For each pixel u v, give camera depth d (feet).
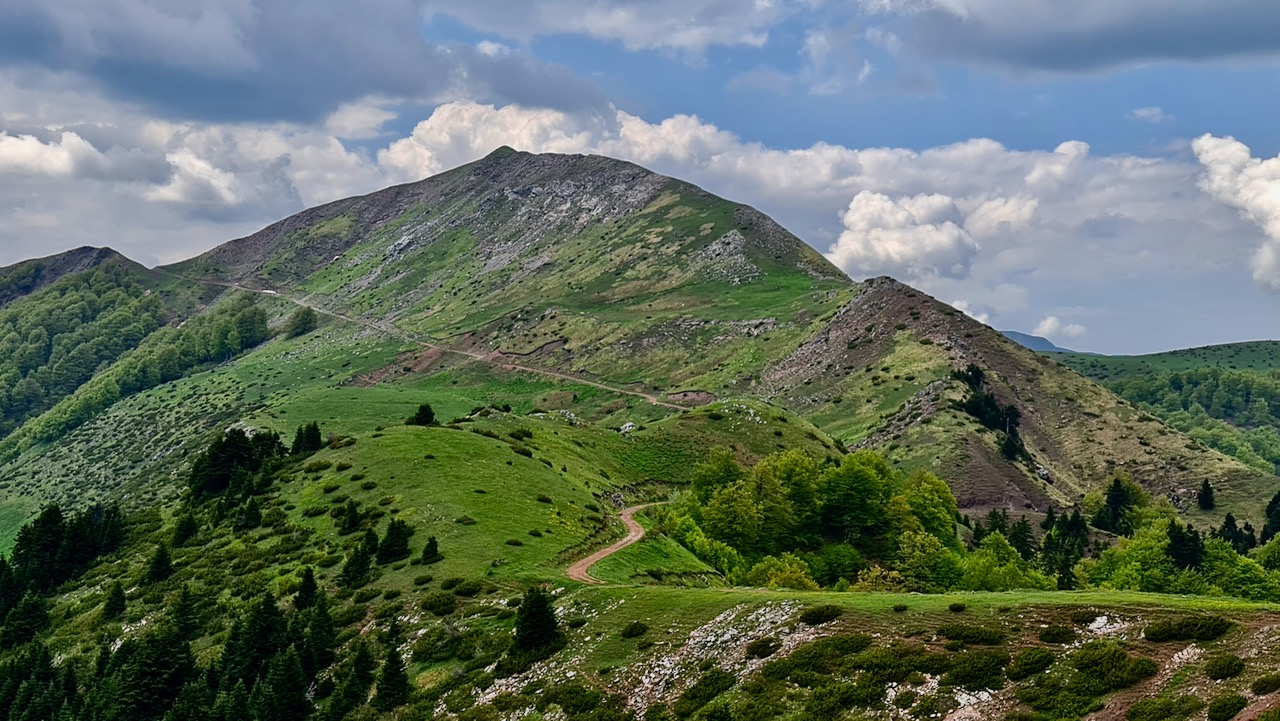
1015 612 166.91
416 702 207.72
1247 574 365.40
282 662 229.86
